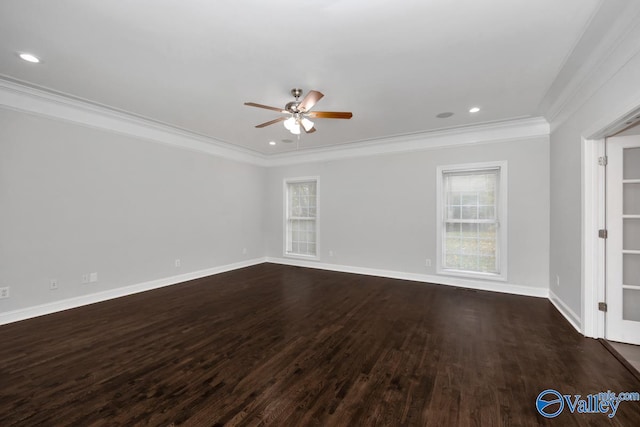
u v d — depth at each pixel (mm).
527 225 4062
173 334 2777
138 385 1962
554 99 3291
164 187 4555
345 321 3111
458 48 2320
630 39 1937
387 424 1604
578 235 2869
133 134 4137
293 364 2234
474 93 3162
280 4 1833
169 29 2102
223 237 5570
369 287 4465
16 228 3100
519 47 2295
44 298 3305
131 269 4129
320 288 4414
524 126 4066
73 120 3521
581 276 2768
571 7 1840
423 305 3635
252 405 1763
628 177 2551
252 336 2734
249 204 6160
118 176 3979
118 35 2174
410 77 2811
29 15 1937
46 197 3312
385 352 2424
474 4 1828
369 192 5301
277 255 6477
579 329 2820
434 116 3885
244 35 2168
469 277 4438
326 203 5781
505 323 3053
